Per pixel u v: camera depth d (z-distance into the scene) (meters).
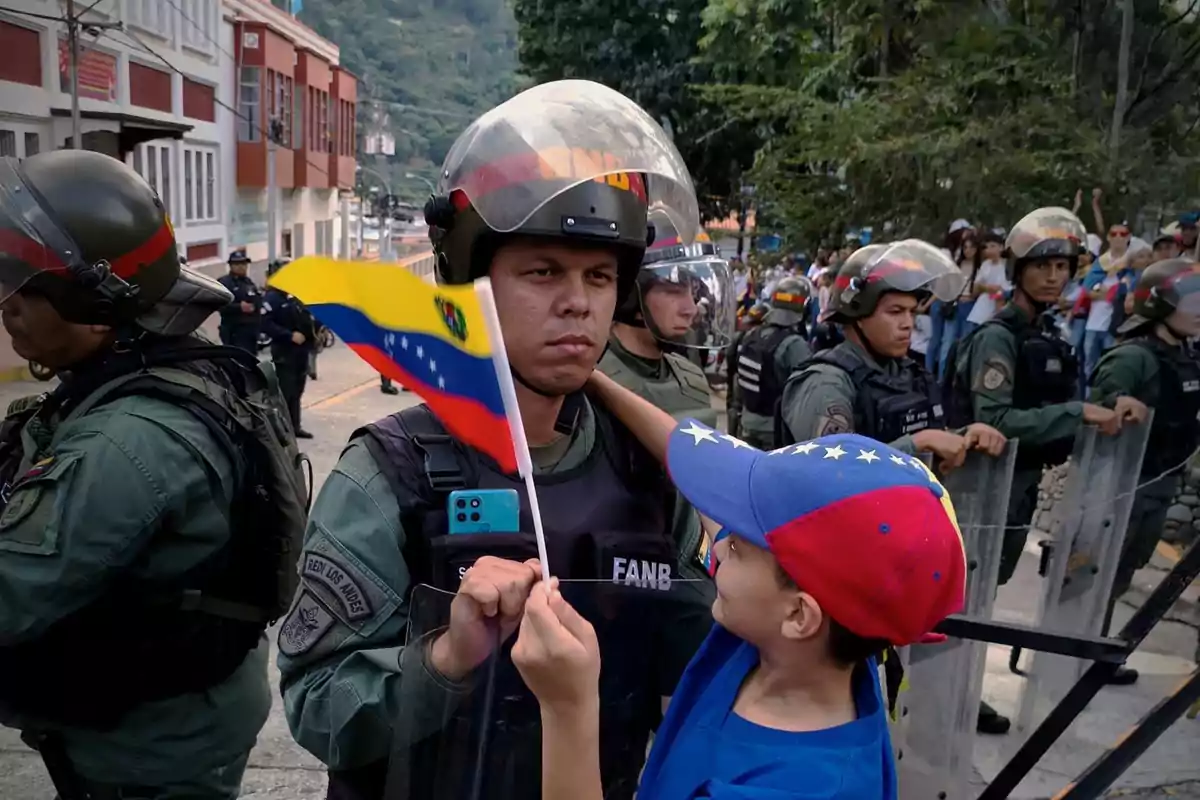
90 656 1.65
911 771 2.41
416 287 1.10
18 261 1.63
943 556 1.05
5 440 1.87
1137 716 2.93
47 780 3.07
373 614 1.19
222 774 1.85
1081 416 3.06
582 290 1.25
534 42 17.25
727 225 18.81
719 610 1.14
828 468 1.07
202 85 21.22
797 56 12.01
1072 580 2.89
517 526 1.24
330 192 31.89
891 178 8.10
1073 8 8.23
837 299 3.27
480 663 1.08
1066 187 7.60
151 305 1.75
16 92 11.52
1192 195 7.64
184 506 1.63
